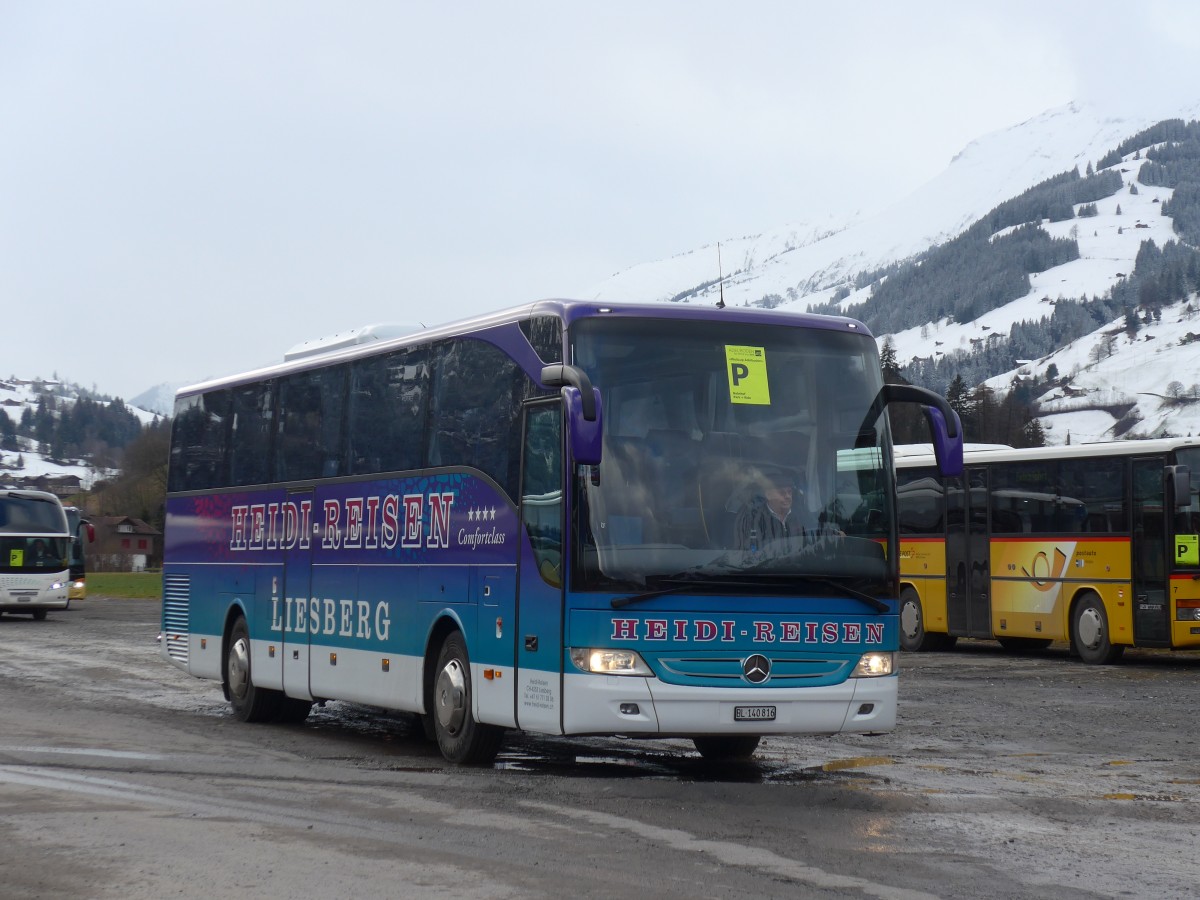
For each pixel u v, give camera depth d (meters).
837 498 12.03
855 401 12.30
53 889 7.77
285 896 7.65
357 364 15.58
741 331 12.13
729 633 11.52
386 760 13.49
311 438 16.39
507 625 12.31
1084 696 21.09
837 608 11.84
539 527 11.95
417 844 9.07
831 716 11.71
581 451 10.89
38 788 11.16
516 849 8.95
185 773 12.24
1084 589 28.06
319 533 15.93
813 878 8.27
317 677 15.72
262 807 10.45
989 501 30.39
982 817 10.48
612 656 11.36
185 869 8.27
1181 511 26.36
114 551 126.06
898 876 8.38
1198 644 26.06
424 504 13.90
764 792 11.44
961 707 19.38
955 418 12.20
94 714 17.25
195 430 19.52
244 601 17.50
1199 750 15.12
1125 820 10.52
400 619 14.16
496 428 12.80
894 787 11.92
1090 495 28.06
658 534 11.52
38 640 32.03
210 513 18.72
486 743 12.95
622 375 11.77
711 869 8.45
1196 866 8.89
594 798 10.98
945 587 31.45
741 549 11.65
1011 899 7.88
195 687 21.17
